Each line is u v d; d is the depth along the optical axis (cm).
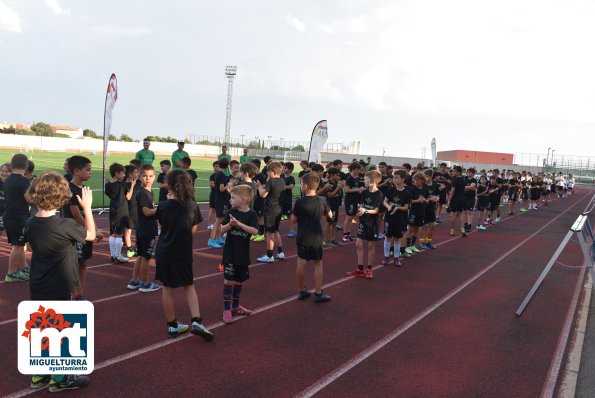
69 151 5294
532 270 825
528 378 397
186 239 429
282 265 780
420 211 912
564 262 909
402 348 450
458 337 485
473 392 368
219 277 677
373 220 705
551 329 520
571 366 423
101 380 360
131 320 489
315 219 567
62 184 333
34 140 5038
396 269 790
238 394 347
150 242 578
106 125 1185
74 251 348
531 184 2105
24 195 588
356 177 1035
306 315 533
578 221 616
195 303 440
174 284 429
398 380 383
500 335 496
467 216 1259
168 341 439
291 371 390
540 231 1388
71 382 340
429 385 377
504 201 2548
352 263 820
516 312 564
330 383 372
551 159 6238
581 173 6066
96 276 650
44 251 330
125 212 727
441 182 1374
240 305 557
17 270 609
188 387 354
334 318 527
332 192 942
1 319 471
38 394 336
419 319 536
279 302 577
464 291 666
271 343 447
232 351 425
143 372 376
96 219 1127
